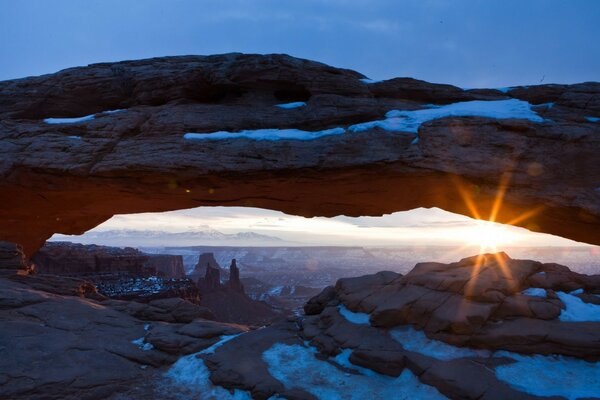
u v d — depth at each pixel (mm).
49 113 19078
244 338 13531
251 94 17594
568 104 14969
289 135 16016
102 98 19078
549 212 13859
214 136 16391
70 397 10672
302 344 12914
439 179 14633
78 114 19219
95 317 14859
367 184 15812
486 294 11711
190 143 16328
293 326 14555
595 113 14492
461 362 10438
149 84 18359
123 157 16375
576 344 10242
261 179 15836
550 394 9117
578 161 13633
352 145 15156
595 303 11977
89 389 11008
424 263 14359
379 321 12250
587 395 9039
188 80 17797
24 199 18734
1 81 19766
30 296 14984
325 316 13906
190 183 16453
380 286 14078
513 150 14102
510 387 9398
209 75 17625
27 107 18859
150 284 66000
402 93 16938
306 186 16219
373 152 14883
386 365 10766
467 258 14148
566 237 15281
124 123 17422
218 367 11875
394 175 14953
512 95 16281
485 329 11086
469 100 16562
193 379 11836
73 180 17000
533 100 15852
